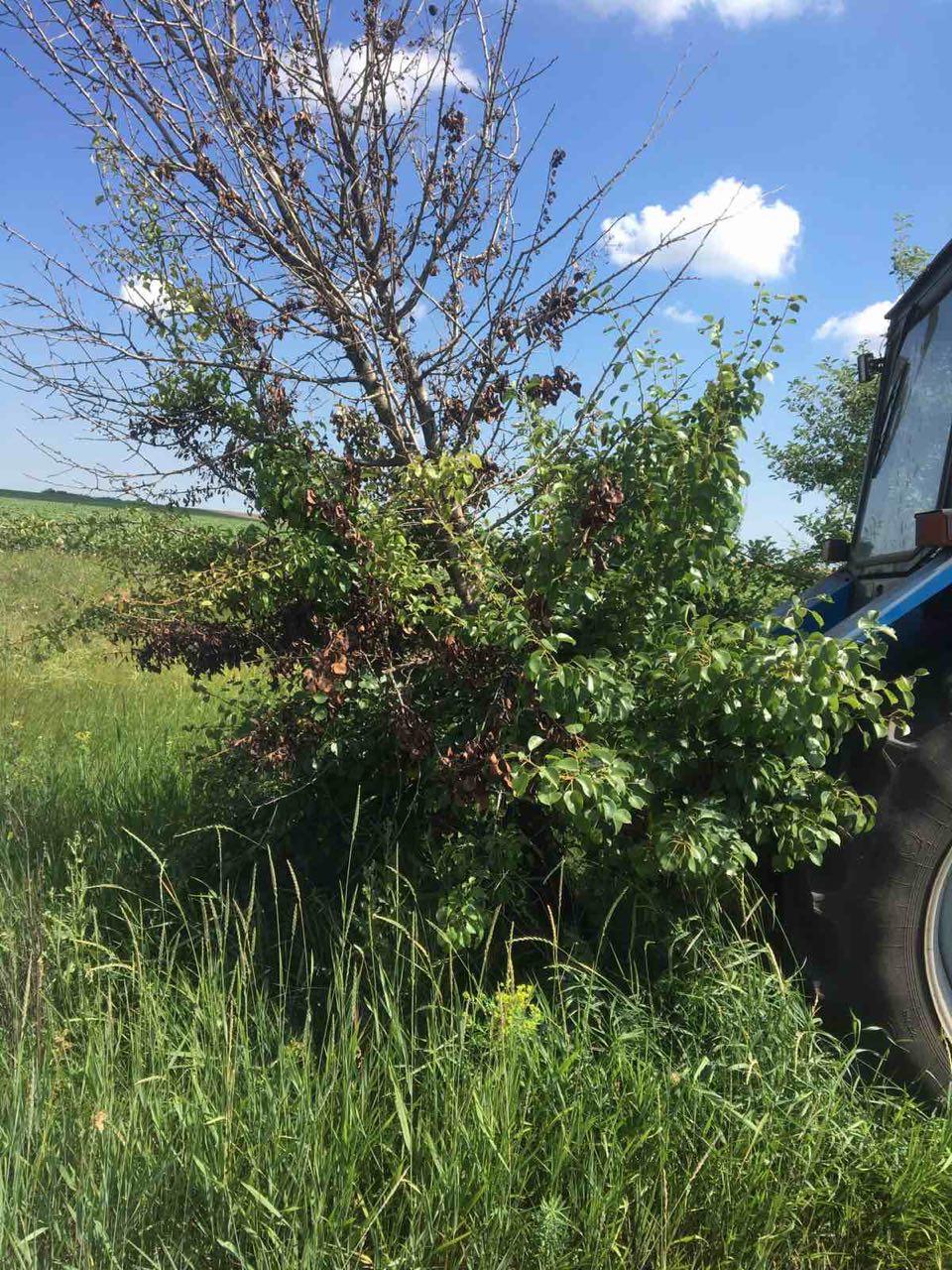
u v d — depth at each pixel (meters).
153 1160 2.23
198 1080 2.48
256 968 3.12
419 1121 2.36
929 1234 2.29
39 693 7.16
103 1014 2.73
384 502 3.40
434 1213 2.15
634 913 2.95
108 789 4.81
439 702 3.15
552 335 3.47
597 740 2.75
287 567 3.04
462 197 3.56
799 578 4.65
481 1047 2.59
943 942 2.78
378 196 3.47
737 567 3.78
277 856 3.53
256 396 3.45
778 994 2.71
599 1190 2.20
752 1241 2.23
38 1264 2.01
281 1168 2.20
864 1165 2.39
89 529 3.64
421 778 3.17
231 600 3.36
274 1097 2.35
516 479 3.36
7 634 7.32
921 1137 2.48
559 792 2.44
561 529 2.85
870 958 2.74
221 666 3.48
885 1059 2.74
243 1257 2.04
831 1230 2.32
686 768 2.84
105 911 3.42
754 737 2.74
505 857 2.90
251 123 3.41
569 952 2.97
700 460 2.78
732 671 2.57
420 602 3.01
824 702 2.45
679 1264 2.18
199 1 3.34
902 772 2.72
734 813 2.73
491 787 2.72
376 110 3.45
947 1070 2.72
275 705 3.16
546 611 2.89
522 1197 2.25
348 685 2.99
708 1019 2.71
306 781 3.29
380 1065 2.51
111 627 3.49
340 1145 2.22
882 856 2.73
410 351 3.58
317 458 3.26
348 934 3.16
